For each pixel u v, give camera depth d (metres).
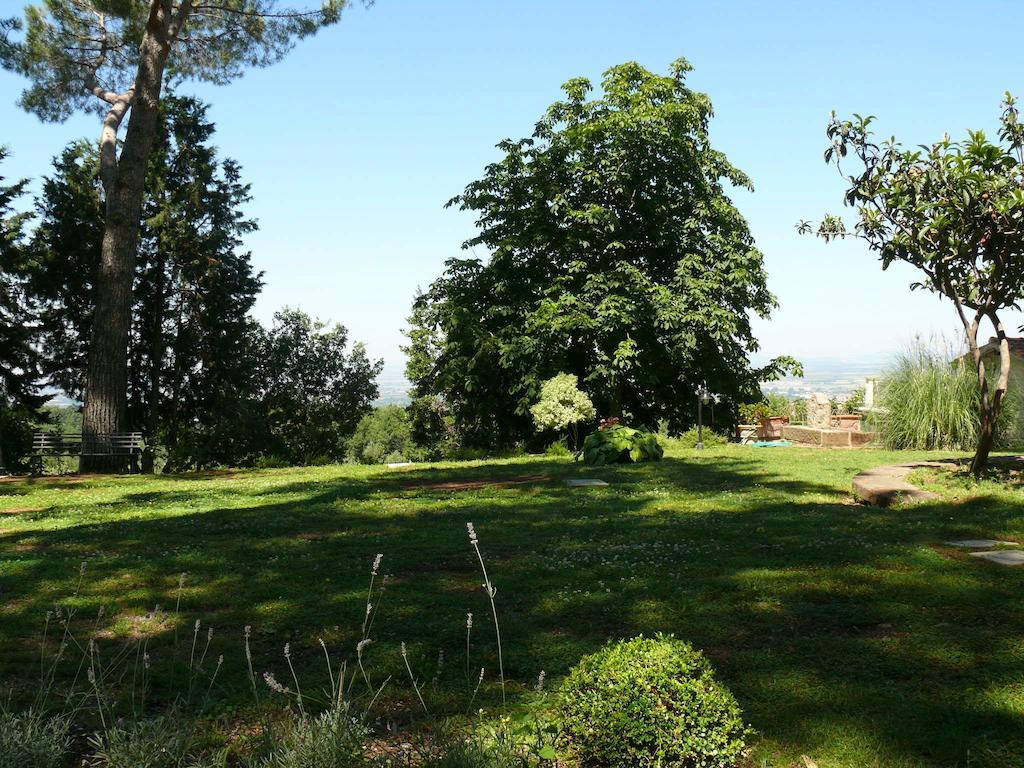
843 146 13.15
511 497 13.97
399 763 3.70
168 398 43.38
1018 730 4.00
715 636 5.65
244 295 43.12
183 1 28.78
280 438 45.75
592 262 30.69
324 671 5.15
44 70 33.28
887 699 4.40
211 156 41.66
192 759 3.88
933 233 12.38
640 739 3.66
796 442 28.11
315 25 33.00
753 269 29.81
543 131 31.77
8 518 13.91
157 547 9.84
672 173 30.09
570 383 25.67
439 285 32.72
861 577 7.01
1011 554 7.72
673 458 20.31
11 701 4.70
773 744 3.96
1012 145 12.39
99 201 39.16
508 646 5.56
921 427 20.91
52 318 40.09
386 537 10.01
